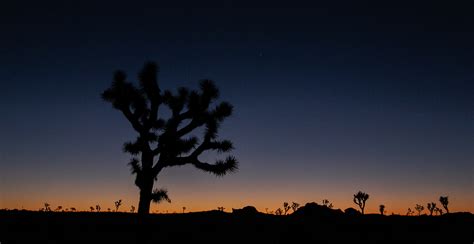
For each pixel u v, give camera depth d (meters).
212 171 13.34
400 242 15.57
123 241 14.42
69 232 16.23
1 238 14.30
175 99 13.89
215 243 14.86
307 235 16.44
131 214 22.73
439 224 19.75
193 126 13.66
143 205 13.30
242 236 16.30
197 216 21.64
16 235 15.10
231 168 13.38
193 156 13.44
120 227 17.56
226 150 13.68
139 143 13.56
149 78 13.73
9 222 17.78
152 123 13.66
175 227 18.08
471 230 17.95
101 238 15.03
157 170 13.47
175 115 13.73
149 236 14.52
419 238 16.34
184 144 13.60
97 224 18.14
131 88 13.52
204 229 17.80
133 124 13.60
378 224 19.92
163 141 13.45
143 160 13.51
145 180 13.37
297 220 20.20
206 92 13.63
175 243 14.66
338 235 16.84
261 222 19.81
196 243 14.84
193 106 13.49
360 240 15.88
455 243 15.16
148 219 13.34
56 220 18.92
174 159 13.48
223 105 13.78
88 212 23.42
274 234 16.83
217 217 21.20
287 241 15.71
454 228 18.55
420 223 20.23
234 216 21.73
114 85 13.47
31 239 14.52
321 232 17.19
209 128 13.66
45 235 15.39
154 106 13.79
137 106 13.58
